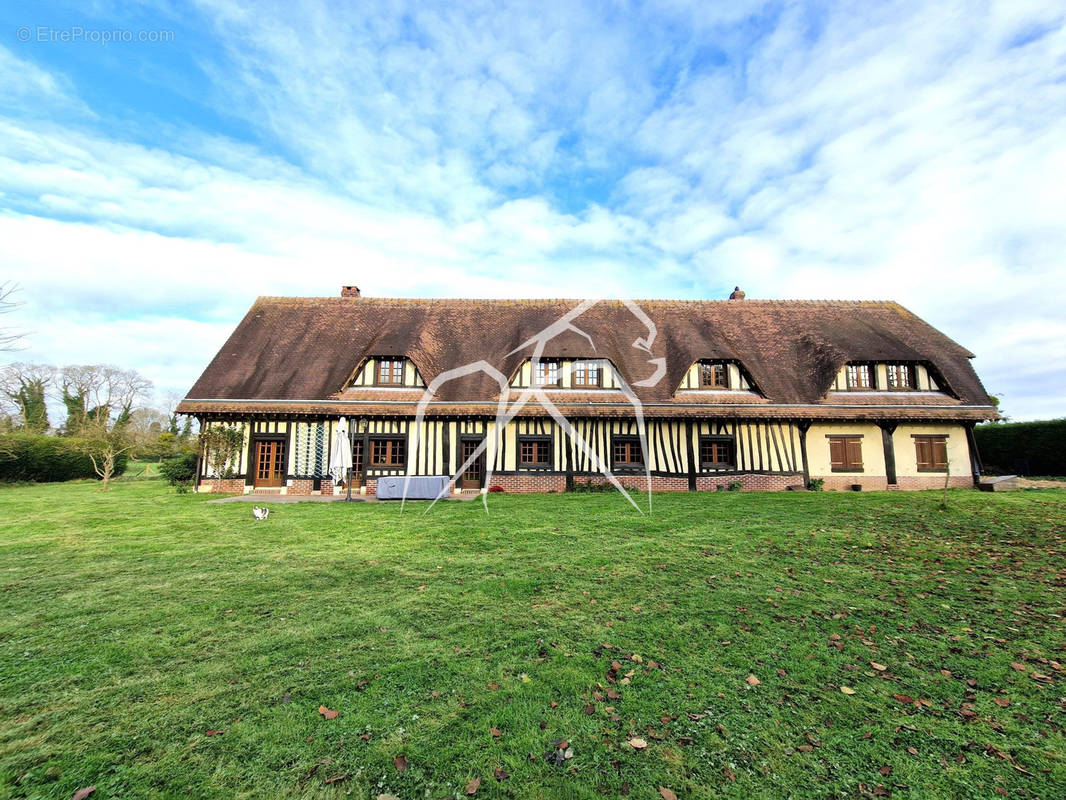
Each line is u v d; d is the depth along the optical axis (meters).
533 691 3.30
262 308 17.62
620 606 4.82
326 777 2.51
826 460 14.80
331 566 6.20
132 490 15.59
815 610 4.71
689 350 15.50
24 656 3.77
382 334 16.12
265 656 3.79
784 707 3.15
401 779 2.50
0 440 17.58
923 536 7.62
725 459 14.62
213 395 14.31
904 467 14.87
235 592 5.23
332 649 3.91
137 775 2.51
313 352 15.85
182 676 3.49
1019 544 7.02
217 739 2.80
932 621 4.46
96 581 5.60
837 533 7.89
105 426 25.41
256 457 14.28
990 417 14.58
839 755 2.71
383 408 14.28
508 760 2.64
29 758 2.63
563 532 8.13
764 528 8.33
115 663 3.66
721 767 2.60
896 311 18.27
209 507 11.12
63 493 14.62
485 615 4.61
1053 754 2.72
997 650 3.90
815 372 15.51
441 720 2.99
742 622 4.43
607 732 2.88
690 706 3.15
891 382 15.31
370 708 3.10
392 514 10.07
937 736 2.88
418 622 4.44
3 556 6.70
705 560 6.41
